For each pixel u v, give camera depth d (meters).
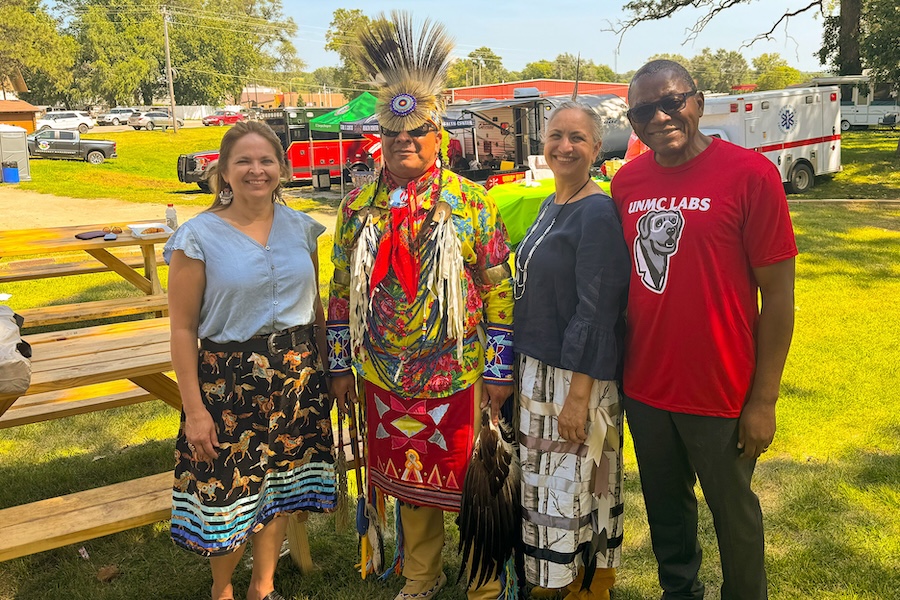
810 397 4.74
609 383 2.47
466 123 16.00
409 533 2.80
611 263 2.32
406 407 2.59
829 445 4.07
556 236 2.43
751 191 2.12
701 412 2.26
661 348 2.28
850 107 31.62
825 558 3.02
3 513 2.72
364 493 2.83
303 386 2.58
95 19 74.06
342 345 2.71
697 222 2.17
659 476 2.48
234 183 2.43
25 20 56.75
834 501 3.47
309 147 19.30
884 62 19.81
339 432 2.79
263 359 2.48
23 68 60.28
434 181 2.51
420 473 2.64
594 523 2.53
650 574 3.02
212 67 86.38
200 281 2.42
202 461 2.45
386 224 2.51
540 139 15.30
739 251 2.17
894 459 3.87
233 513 2.47
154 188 20.30
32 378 2.77
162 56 80.38
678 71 2.18
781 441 4.14
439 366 2.52
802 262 8.65
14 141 20.59
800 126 15.34
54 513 2.72
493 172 15.43
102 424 4.65
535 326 2.47
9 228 13.64
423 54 2.49
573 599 2.75
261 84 95.94
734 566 2.42
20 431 4.54
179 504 2.52
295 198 17.72
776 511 3.41
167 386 3.27
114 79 74.19
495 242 2.55
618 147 16.22
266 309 2.46
